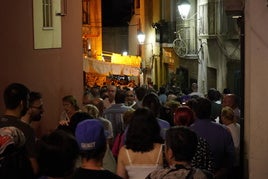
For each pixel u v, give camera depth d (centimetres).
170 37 2708
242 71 666
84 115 572
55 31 1005
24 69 881
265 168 609
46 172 326
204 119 604
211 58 1952
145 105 659
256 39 598
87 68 2917
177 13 2527
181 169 376
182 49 2278
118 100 852
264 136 606
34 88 919
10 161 349
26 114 561
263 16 594
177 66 2641
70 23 1095
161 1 2983
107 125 734
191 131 387
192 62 2305
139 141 463
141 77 3622
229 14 673
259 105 604
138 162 464
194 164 509
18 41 862
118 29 4462
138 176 462
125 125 654
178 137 380
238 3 664
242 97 668
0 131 360
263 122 605
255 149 610
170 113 827
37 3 928
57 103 1017
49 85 983
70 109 799
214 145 591
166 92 1587
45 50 966
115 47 4494
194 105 614
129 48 4250
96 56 4200
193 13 2191
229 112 718
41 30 944
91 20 4219
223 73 1795
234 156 609
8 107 487
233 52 1698
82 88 1165
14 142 355
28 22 898
